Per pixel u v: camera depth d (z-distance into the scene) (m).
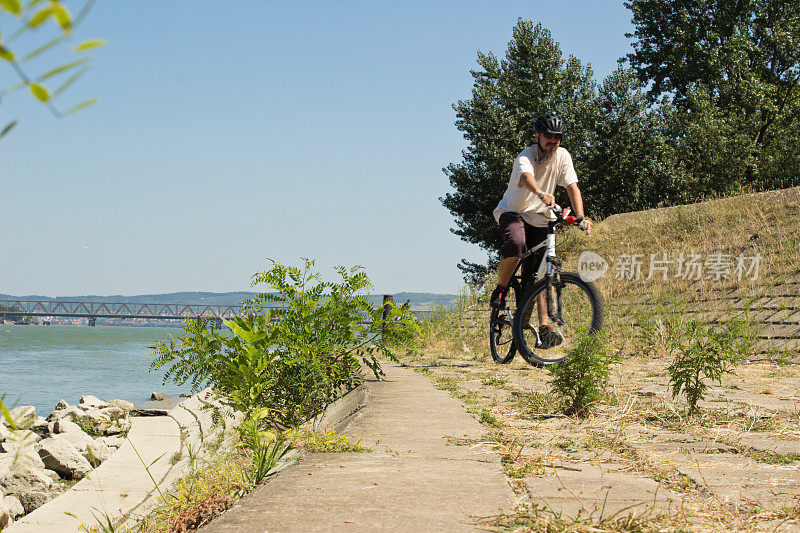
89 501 4.42
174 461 5.45
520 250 5.96
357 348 6.51
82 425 8.69
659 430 3.98
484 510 2.23
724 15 35.00
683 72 35.84
